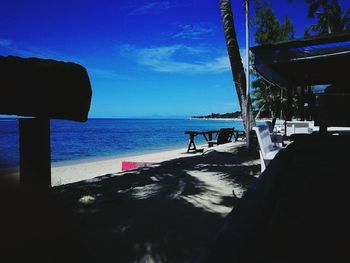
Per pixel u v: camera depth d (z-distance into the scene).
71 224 2.29
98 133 47.00
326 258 0.85
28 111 2.12
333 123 5.47
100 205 4.18
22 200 1.94
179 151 17.36
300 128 11.79
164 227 3.38
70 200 4.32
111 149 22.47
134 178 6.25
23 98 2.05
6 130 37.25
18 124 2.21
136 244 2.93
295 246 0.92
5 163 1.99
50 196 2.22
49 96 2.17
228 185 5.57
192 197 4.71
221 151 10.70
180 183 5.75
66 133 46.75
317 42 7.64
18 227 1.85
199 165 7.93
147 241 3.00
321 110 5.55
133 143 28.14
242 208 1.08
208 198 4.65
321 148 3.46
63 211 2.27
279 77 12.15
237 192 5.02
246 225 0.89
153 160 13.63
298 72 11.52
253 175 6.42
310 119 14.64
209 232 3.23
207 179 6.12
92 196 4.69
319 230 1.04
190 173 6.81
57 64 2.22
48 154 2.28
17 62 2.02
